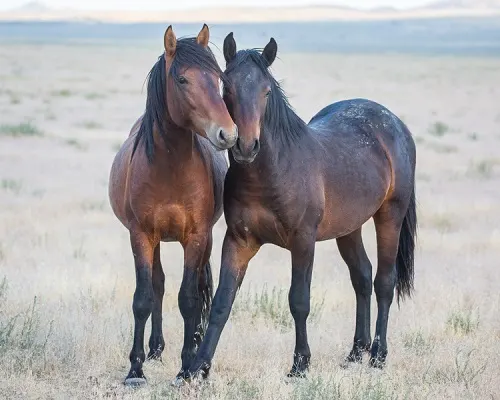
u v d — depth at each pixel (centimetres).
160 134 855
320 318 1129
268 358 962
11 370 875
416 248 1564
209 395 837
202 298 992
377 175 1009
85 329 1005
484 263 1453
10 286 1188
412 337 1041
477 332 1068
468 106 5278
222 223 1802
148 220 888
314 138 935
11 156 2584
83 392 848
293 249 893
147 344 1040
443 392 861
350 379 895
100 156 2694
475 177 2416
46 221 1716
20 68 8231
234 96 818
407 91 6334
